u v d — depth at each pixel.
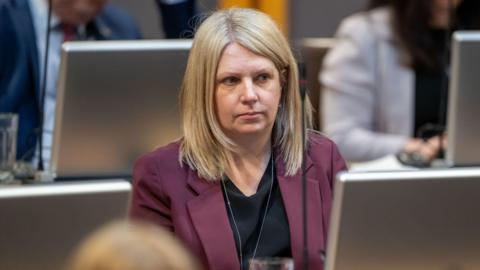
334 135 9.79
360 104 9.83
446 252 4.99
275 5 11.75
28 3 8.95
